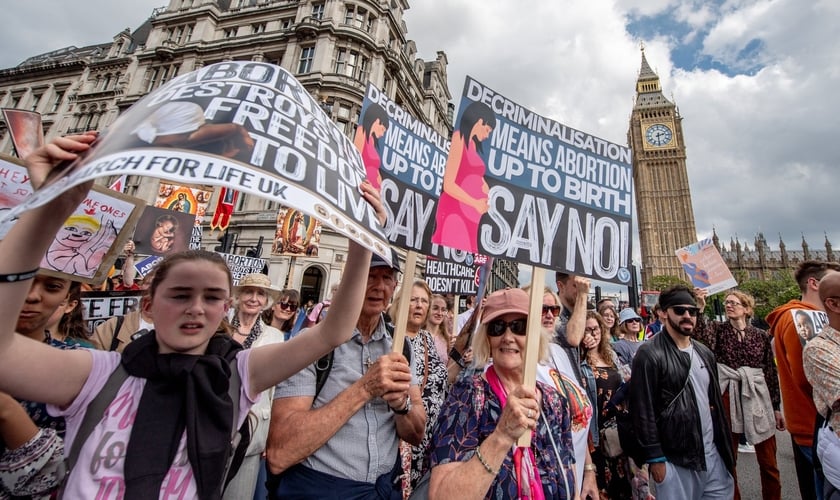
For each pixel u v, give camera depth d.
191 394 1.21
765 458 3.95
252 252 17.12
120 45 31.19
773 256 77.25
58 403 1.13
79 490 1.07
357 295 1.53
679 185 71.31
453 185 2.06
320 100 20.42
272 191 1.01
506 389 1.86
